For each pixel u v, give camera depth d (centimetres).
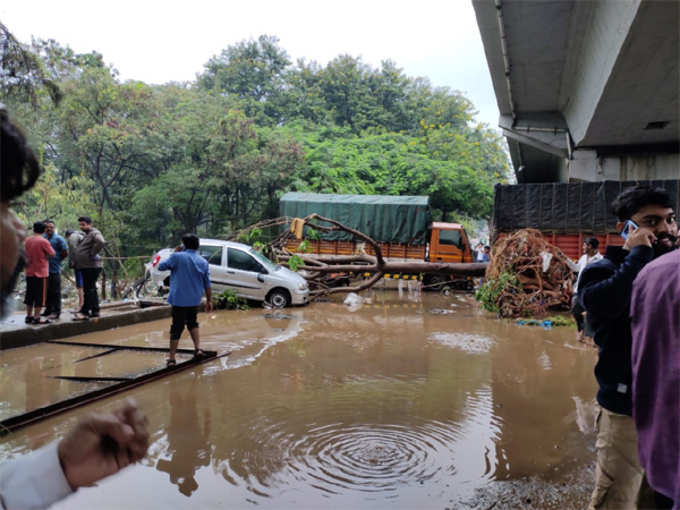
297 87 4950
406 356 798
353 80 4994
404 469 399
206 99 3441
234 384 624
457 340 938
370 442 451
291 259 1534
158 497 347
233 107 3519
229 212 3300
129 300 1259
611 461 257
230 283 1308
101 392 561
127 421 78
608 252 282
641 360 166
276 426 486
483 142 4575
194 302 694
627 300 246
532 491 366
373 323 1120
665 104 1554
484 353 830
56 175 2484
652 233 255
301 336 948
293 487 366
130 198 3083
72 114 2503
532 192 1459
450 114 5094
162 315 1123
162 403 548
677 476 147
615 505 257
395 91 5016
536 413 537
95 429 75
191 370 687
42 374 657
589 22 1338
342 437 461
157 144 2848
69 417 495
